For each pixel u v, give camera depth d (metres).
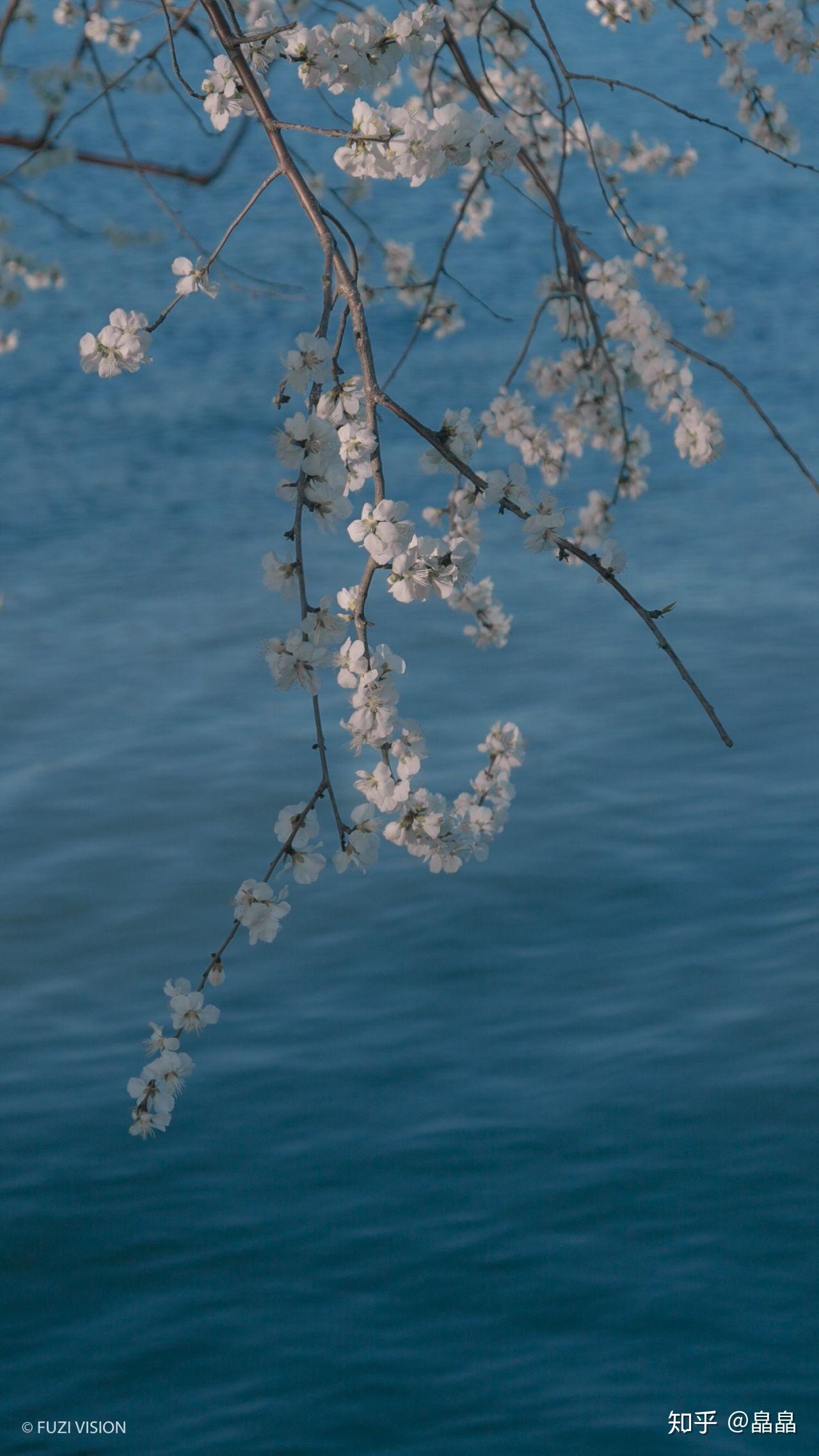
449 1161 7.67
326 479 2.11
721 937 9.50
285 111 20.98
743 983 8.98
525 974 9.26
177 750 12.69
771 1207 7.19
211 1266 7.07
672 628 15.04
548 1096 8.12
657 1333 6.50
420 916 9.95
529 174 4.30
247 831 11.29
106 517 18.73
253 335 26.03
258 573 17.02
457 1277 6.91
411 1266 7.00
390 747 2.34
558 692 13.66
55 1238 7.25
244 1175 7.66
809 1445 5.80
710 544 17.47
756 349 24.84
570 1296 6.74
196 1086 8.38
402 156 2.31
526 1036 8.66
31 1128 8.03
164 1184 7.61
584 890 10.15
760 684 13.54
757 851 10.57
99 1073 8.51
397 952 9.58
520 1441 5.95
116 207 30.58
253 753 12.59
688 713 13.02
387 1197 7.46
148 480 20.05
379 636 15.21
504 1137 7.82
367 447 2.14
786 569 16.55
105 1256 7.15
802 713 12.89
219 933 9.95
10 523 18.58
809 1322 6.50
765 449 20.80
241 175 31.62
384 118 2.31
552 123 5.29
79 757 12.60
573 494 18.77
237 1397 6.31
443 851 2.38
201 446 21.31
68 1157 7.81
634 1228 7.12
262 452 21.03
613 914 9.84
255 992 9.25
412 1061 8.51
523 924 9.79
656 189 34.84
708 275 29.11
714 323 5.09
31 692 13.94
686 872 10.32
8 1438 6.07
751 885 10.10
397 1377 6.36
